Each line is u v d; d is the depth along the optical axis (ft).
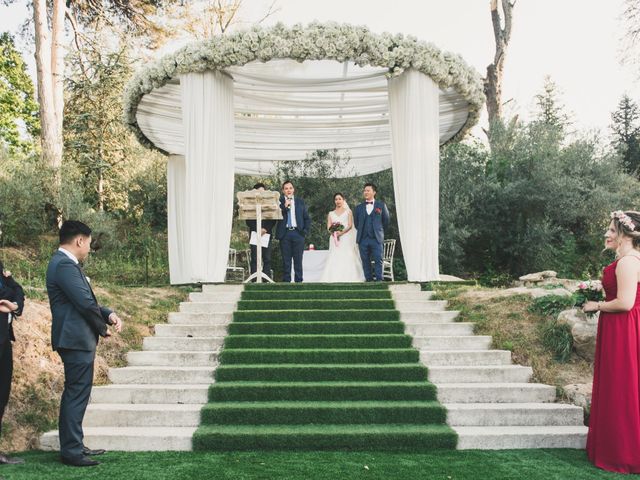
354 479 12.87
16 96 77.15
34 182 44.04
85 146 50.57
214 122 28.02
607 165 48.75
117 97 52.34
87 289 14.49
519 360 20.51
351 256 32.19
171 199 36.65
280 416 16.79
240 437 15.52
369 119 38.24
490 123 57.11
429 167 28.27
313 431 15.81
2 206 41.81
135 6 63.05
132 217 55.47
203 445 15.49
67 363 14.26
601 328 14.53
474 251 48.19
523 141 49.42
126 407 17.21
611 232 14.80
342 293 25.81
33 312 20.22
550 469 13.67
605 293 14.75
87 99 52.60
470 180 46.52
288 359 20.18
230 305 24.54
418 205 27.99
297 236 31.65
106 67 52.37
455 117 34.60
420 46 27.63
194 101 27.81
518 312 23.03
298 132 39.86
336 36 26.17
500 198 46.42
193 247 27.45
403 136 28.73
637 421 13.47
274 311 23.49
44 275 34.17
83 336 14.29
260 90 33.14
